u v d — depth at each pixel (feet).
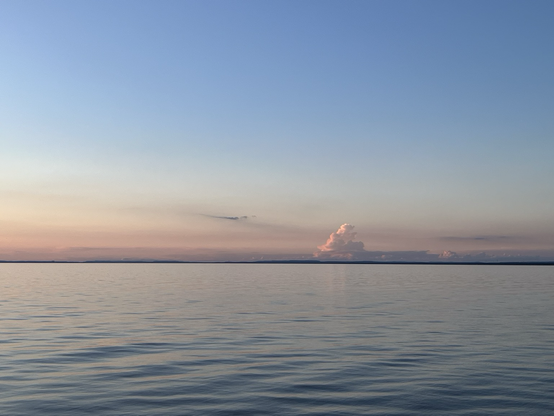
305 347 73.20
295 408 44.01
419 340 79.15
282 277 373.61
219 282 282.15
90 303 142.92
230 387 50.72
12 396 47.11
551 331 88.48
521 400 46.32
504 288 226.17
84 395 47.57
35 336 82.58
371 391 49.37
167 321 102.63
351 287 233.76
